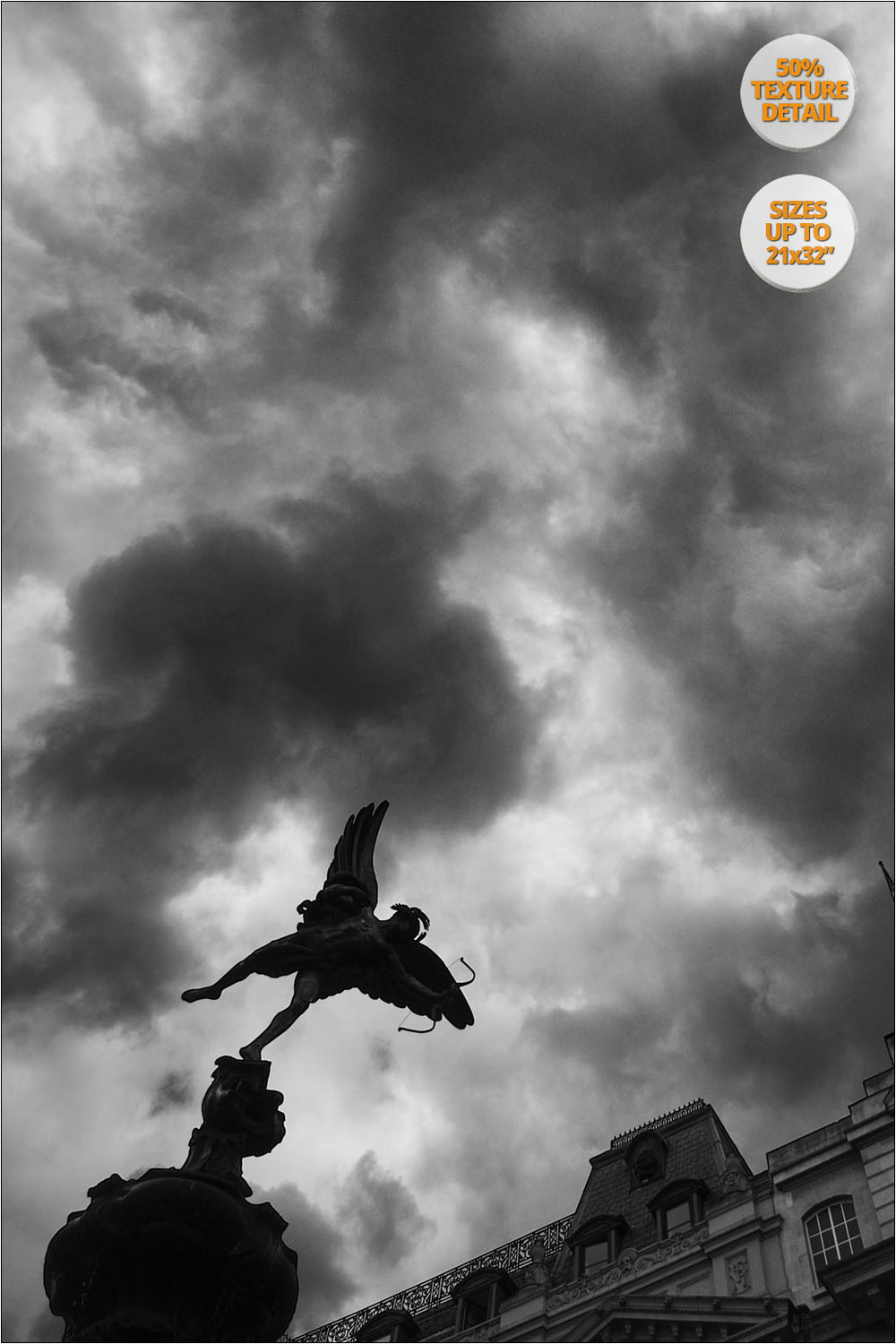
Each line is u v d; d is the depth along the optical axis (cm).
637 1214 3647
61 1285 1059
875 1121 3062
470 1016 1391
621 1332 2986
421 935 1420
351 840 1501
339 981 1348
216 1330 1049
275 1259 1082
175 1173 1064
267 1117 1177
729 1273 3016
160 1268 1030
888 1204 2880
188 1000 1290
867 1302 2630
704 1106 4009
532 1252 3688
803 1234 2984
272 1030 1254
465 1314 3566
